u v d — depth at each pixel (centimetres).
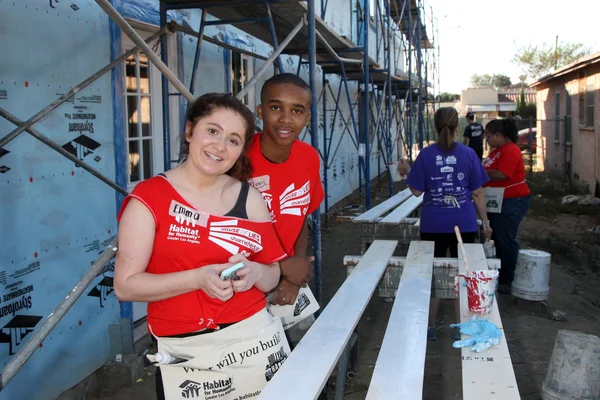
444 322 539
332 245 884
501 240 609
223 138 193
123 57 340
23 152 353
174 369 201
